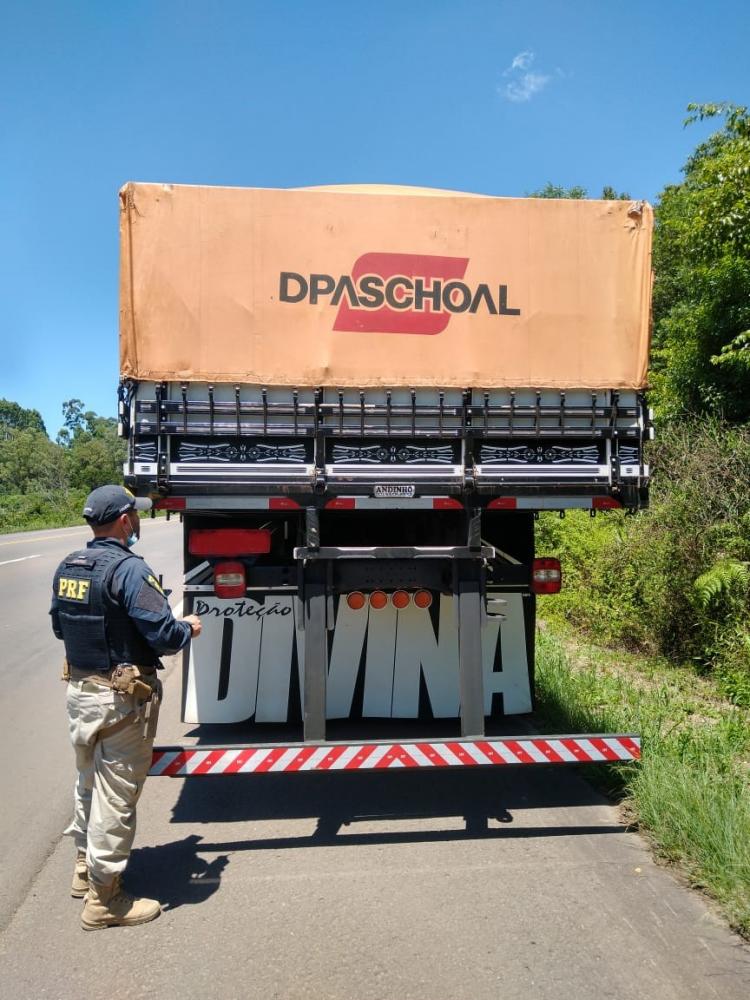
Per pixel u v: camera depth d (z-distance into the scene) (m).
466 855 3.98
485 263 4.28
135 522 3.72
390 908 3.44
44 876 3.80
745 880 3.43
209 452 4.11
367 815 4.50
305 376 4.14
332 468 4.17
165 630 3.38
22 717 6.47
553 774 5.13
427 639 5.30
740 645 6.61
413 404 4.20
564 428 4.30
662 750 4.82
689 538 7.67
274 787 4.95
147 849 4.07
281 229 4.16
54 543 25.39
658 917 3.35
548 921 3.32
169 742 5.63
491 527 5.41
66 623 3.41
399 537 5.28
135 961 3.06
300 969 2.99
